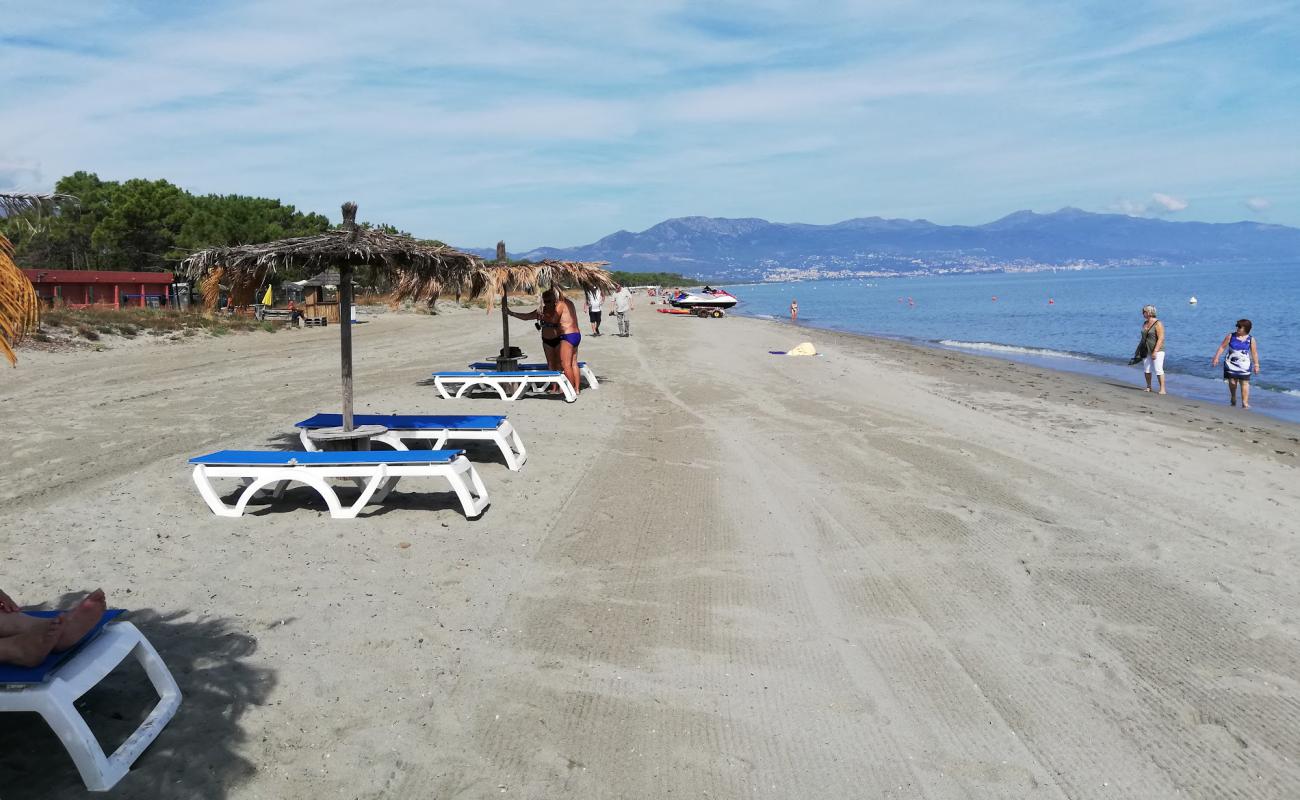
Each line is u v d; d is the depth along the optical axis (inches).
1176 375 823.7
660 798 133.1
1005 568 240.1
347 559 233.8
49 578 214.1
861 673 176.1
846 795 134.8
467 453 375.9
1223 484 345.7
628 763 142.4
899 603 213.6
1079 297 3292.3
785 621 201.5
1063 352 1113.4
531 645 184.5
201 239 1654.8
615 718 156.3
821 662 180.9
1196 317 1856.5
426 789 133.4
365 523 267.3
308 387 570.6
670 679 171.8
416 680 167.3
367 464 268.8
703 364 776.3
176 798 128.2
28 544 238.8
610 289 556.4
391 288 350.0
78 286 1337.4
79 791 128.5
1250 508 308.3
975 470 360.8
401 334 1154.0
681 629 195.5
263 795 130.1
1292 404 622.2
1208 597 220.4
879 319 2121.1
